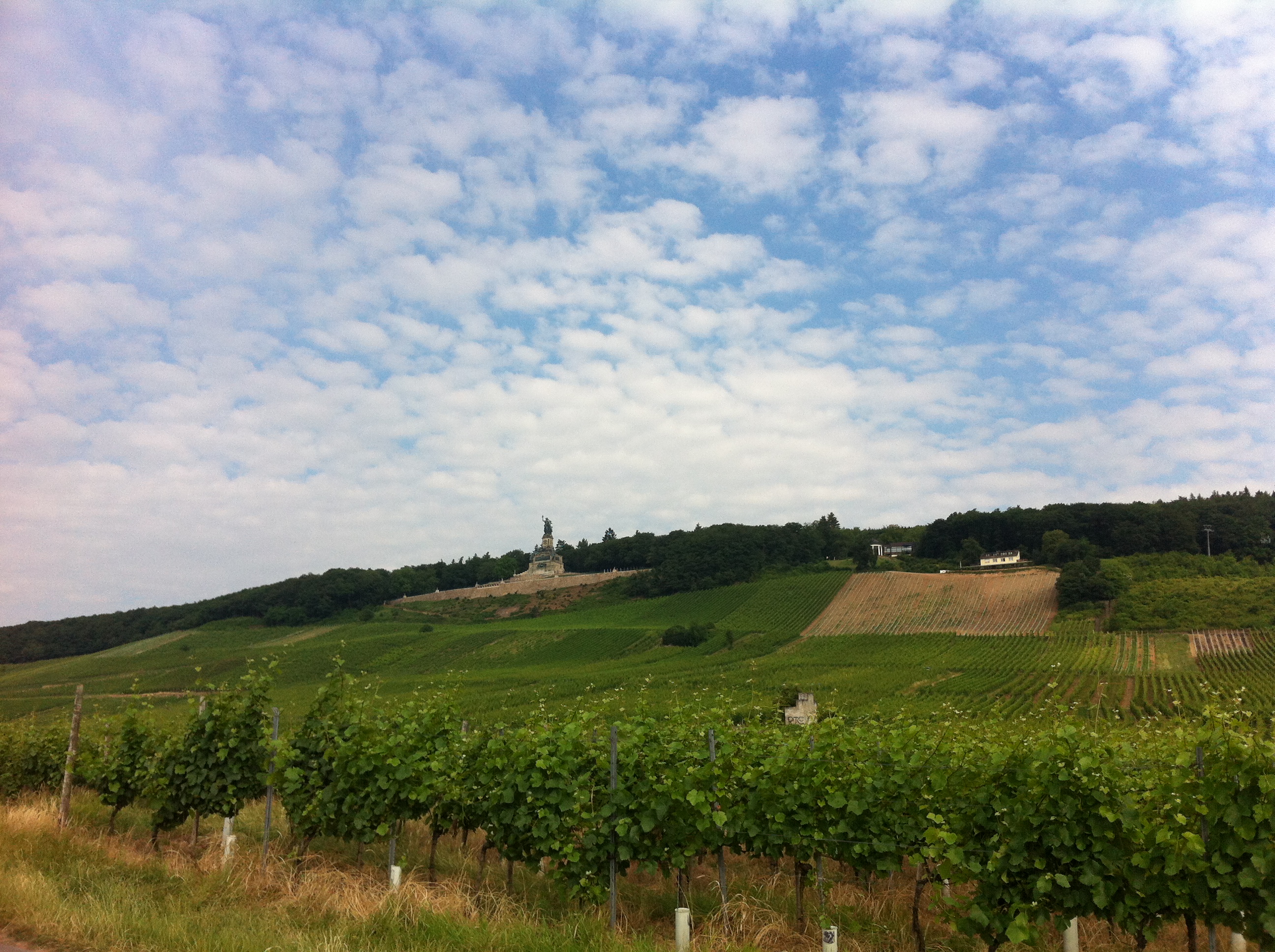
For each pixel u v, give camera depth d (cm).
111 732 1540
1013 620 8769
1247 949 834
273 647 10744
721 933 829
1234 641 7006
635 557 15888
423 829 1388
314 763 1116
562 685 6806
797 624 9819
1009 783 746
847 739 931
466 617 13138
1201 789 675
